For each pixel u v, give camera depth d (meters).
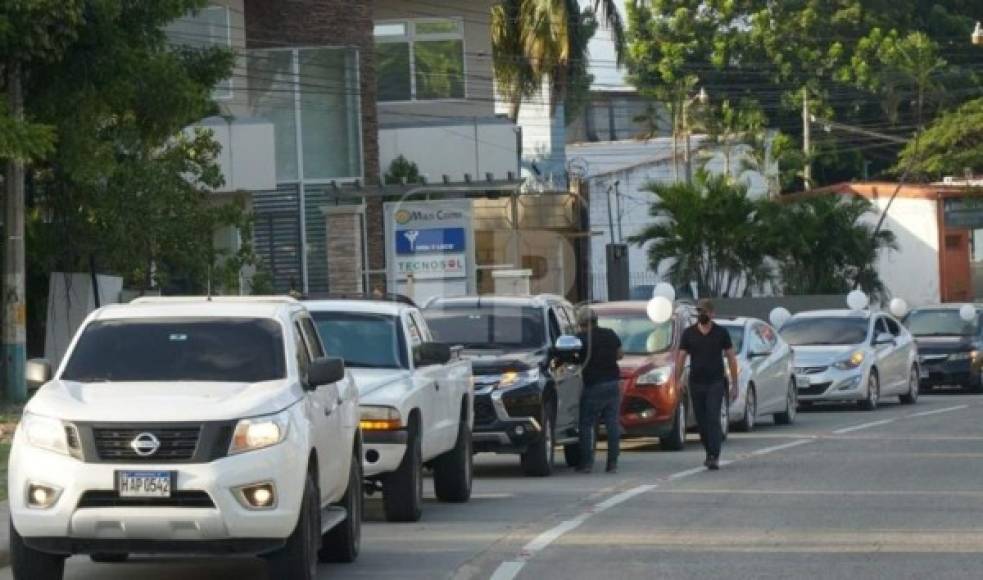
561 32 93.75
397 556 25.58
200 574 24.56
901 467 38.84
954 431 49.97
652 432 43.97
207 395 21.62
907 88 138.12
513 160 80.69
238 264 59.78
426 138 80.31
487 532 28.16
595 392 38.56
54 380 22.81
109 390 22.00
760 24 137.62
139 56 46.88
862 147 140.50
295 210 76.69
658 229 100.19
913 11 142.88
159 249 57.12
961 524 28.42
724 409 46.59
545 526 28.88
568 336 38.00
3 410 47.09
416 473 29.41
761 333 54.12
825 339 62.41
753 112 133.62
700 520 29.48
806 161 129.88
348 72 77.00
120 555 23.92
